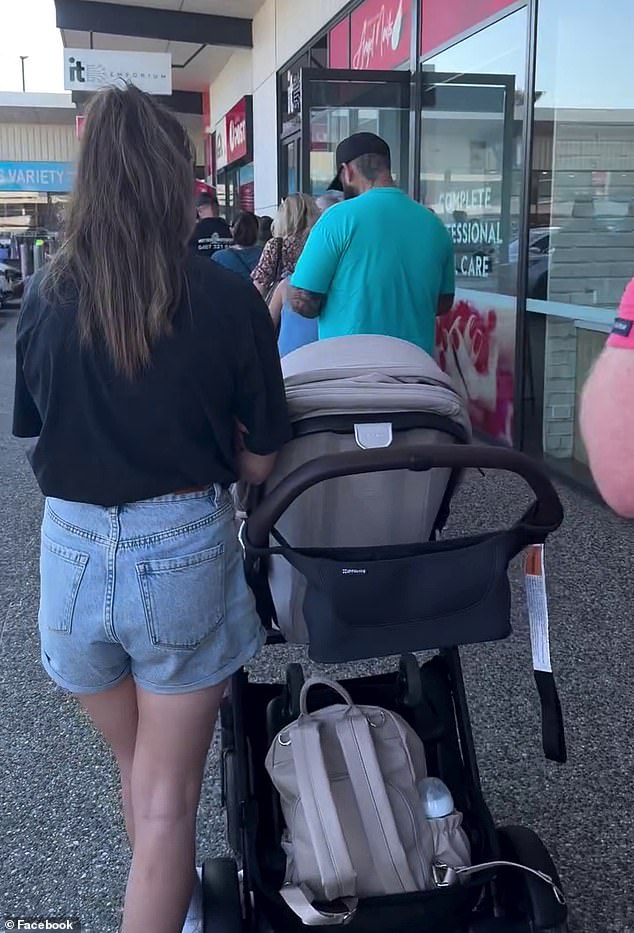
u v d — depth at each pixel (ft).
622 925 7.10
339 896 5.57
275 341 5.59
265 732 6.64
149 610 5.32
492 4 19.83
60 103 79.36
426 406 5.81
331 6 31.48
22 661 11.44
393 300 11.60
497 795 8.64
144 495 5.31
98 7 43.19
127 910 5.68
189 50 53.52
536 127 18.39
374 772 5.84
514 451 5.24
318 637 5.40
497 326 20.63
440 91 23.00
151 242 5.08
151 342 5.12
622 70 16.10
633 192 16.49
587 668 10.87
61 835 8.27
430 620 5.43
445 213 23.32
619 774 8.91
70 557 5.41
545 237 18.57
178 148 5.28
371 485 5.86
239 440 5.75
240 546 5.84
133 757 6.36
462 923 5.96
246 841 5.98
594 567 13.66
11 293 65.67
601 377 3.87
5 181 82.74
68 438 5.29
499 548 5.46
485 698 10.28
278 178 41.22
